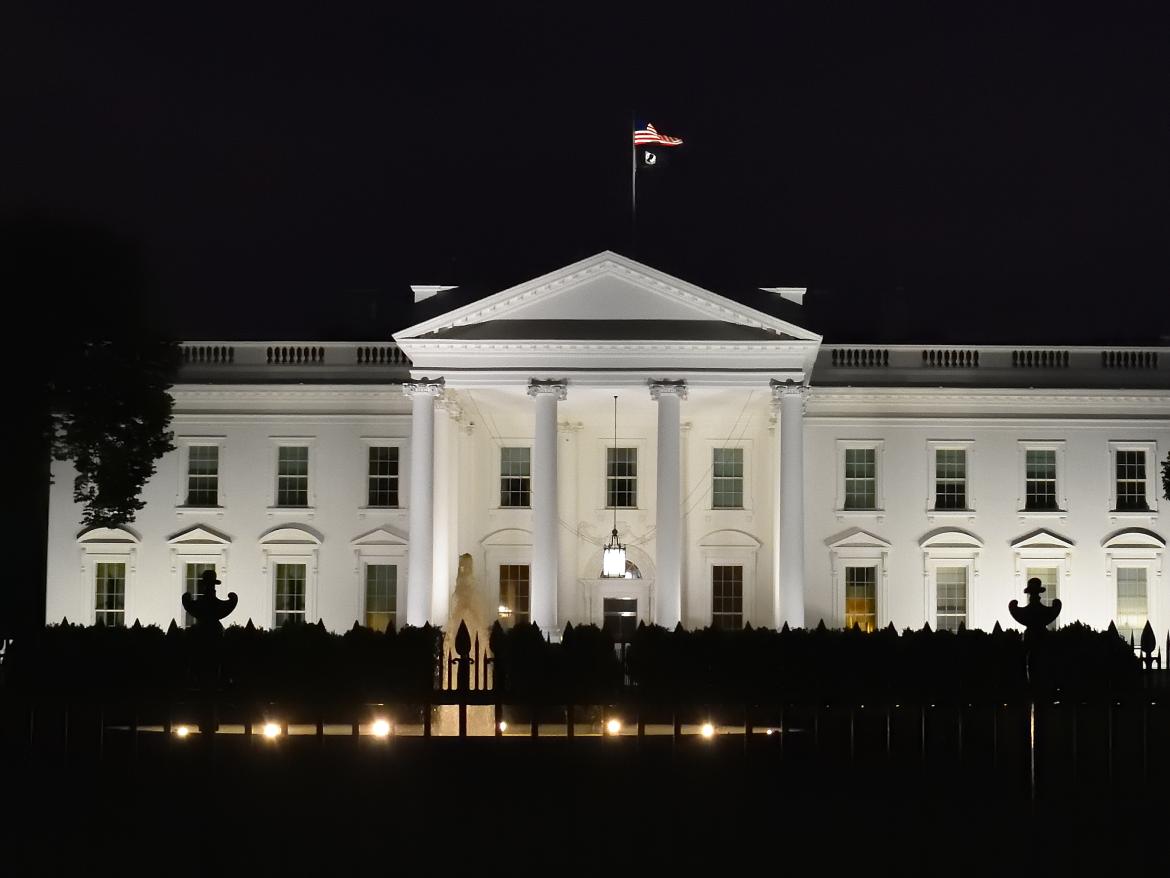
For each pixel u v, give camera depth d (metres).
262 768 29.36
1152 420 60.19
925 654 37.12
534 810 27.25
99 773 28.81
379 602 59.72
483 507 60.56
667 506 51.91
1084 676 31.98
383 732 34.31
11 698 28.88
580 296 53.00
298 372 60.72
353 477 59.94
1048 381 60.66
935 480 60.16
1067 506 59.94
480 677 45.56
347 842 25.47
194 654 28.77
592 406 56.94
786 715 29.86
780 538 52.47
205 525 59.94
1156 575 59.69
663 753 30.31
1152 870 24.05
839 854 24.92
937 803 27.83
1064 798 28.09
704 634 38.16
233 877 23.77
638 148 56.56
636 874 23.86
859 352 61.06
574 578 60.09
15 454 54.72
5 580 65.19
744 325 52.78
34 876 23.77
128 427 55.06
